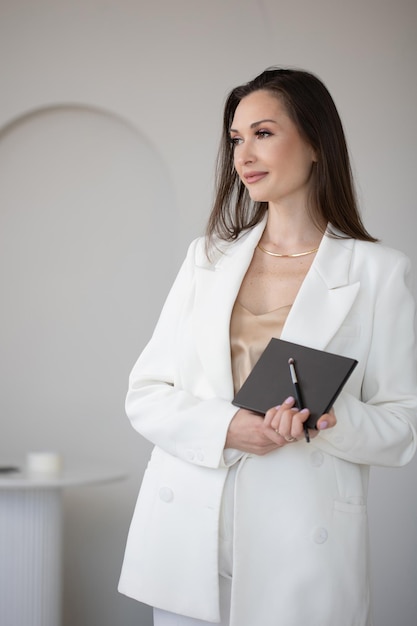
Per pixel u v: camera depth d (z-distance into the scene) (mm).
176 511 2082
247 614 1964
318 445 2025
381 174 5059
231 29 5262
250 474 2014
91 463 4887
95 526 5199
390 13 5113
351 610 1990
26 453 5305
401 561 4875
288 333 2062
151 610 5172
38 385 5348
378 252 2170
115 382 5348
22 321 5383
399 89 5098
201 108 5277
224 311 2129
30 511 4160
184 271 2324
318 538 1979
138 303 5379
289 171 2156
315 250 2201
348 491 2043
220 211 2371
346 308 2074
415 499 4902
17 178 5418
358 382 2109
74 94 5305
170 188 5363
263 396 1960
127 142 5438
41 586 4156
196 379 2162
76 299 5402
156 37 5316
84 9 5324
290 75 2189
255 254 2250
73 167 5449
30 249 5418
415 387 2119
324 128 2193
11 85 5305
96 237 5430
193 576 2027
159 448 2221
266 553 1984
